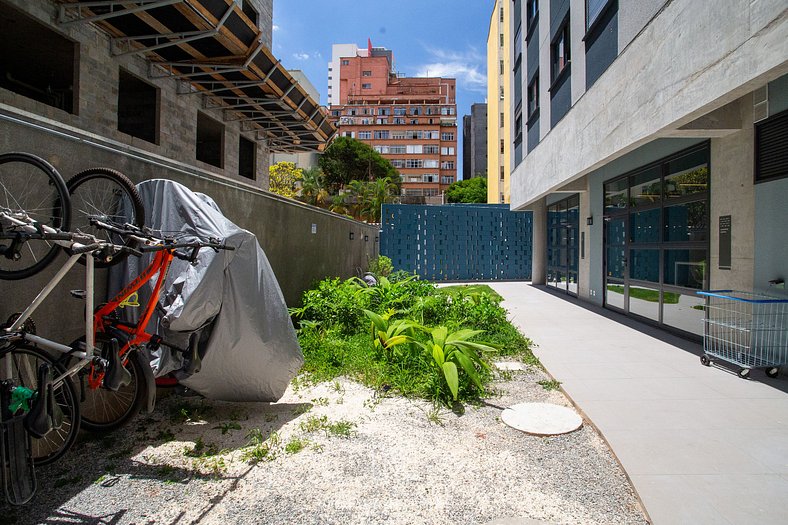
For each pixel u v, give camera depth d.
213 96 10.61
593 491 2.77
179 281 3.39
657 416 3.84
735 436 3.43
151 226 3.64
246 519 2.47
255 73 9.21
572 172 8.66
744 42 3.90
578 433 3.61
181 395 4.05
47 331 3.03
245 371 3.74
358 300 7.13
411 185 82.88
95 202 3.34
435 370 4.61
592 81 7.94
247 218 5.80
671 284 7.43
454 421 3.85
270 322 3.75
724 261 5.91
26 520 2.43
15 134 2.75
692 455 3.13
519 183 14.41
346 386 4.73
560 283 14.30
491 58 48.62
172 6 6.69
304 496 2.70
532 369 5.41
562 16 9.77
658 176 7.85
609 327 8.05
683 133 5.66
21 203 2.78
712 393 4.43
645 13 5.86
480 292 8.34
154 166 4.04
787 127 4.91
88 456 3.15
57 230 2.31
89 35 7.35
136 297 3.41
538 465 3.09
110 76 7.79
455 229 18.53
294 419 3.87
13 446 2.32
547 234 16.08
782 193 4.96
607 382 4.81
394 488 2.80
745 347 5.36
